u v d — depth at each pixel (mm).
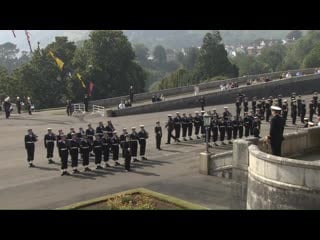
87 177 25188
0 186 23656
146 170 26500
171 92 62875
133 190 21844
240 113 45219
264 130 37438
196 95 54219
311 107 40531
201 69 106125
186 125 34625
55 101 84125
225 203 20734
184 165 27562
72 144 25859
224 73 104750
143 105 49844
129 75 85750
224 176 24547
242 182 20578
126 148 26469
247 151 20203
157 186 23344
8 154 31172
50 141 28359
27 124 42625
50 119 45938
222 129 33281
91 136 28406
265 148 21000
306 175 15727
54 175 25703
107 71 83062
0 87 81875
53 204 20531
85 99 52094
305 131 21750
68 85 81812
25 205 20438
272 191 16672
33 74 81938
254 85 58656
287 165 16141
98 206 19703
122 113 48312
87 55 84375
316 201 15523
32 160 27719
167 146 32938
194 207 19469
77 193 22219
